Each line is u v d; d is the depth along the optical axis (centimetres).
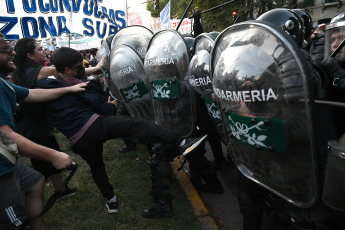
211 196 284
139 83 274
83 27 591
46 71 245
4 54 169
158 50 228
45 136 250
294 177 128
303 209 143
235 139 149
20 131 244
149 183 303
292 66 113
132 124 210
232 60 135
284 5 1375
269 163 135
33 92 205
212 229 227
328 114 145
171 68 218
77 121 213
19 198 151
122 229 233
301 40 159
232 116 143
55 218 251
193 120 224
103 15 625
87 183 311
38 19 529
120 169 341
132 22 937
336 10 1911
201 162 275
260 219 172
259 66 123
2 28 499
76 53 226
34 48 249
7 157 142
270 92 121
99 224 240
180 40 217
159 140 209
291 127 120
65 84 221
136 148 400
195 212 250
